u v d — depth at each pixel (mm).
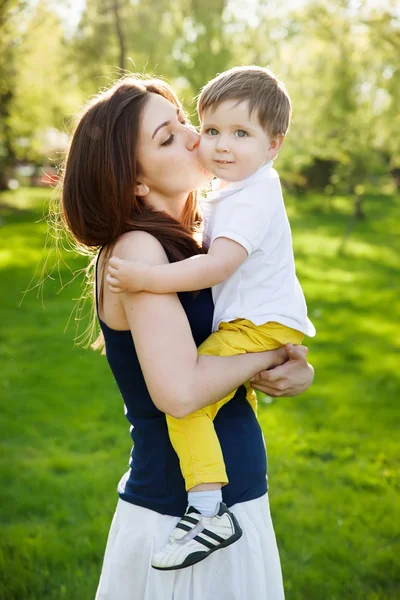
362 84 14914
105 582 1958
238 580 1876
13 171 24188
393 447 5133
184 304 1894
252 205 1900
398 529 3918
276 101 1963
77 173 1858
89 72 15820
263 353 1917
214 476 1797
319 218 21359
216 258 1820
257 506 1937
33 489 4395
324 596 3305
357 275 12875
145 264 1738
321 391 6359
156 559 1757
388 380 6742
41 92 18266
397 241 17609
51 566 3527
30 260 13156
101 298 1909
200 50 12172
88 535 3816
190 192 2066
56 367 6980
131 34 13516
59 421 5570
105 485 4438
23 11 16000
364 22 13461
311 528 3920
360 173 16344
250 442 1933
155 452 1893
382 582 3438
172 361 1721
